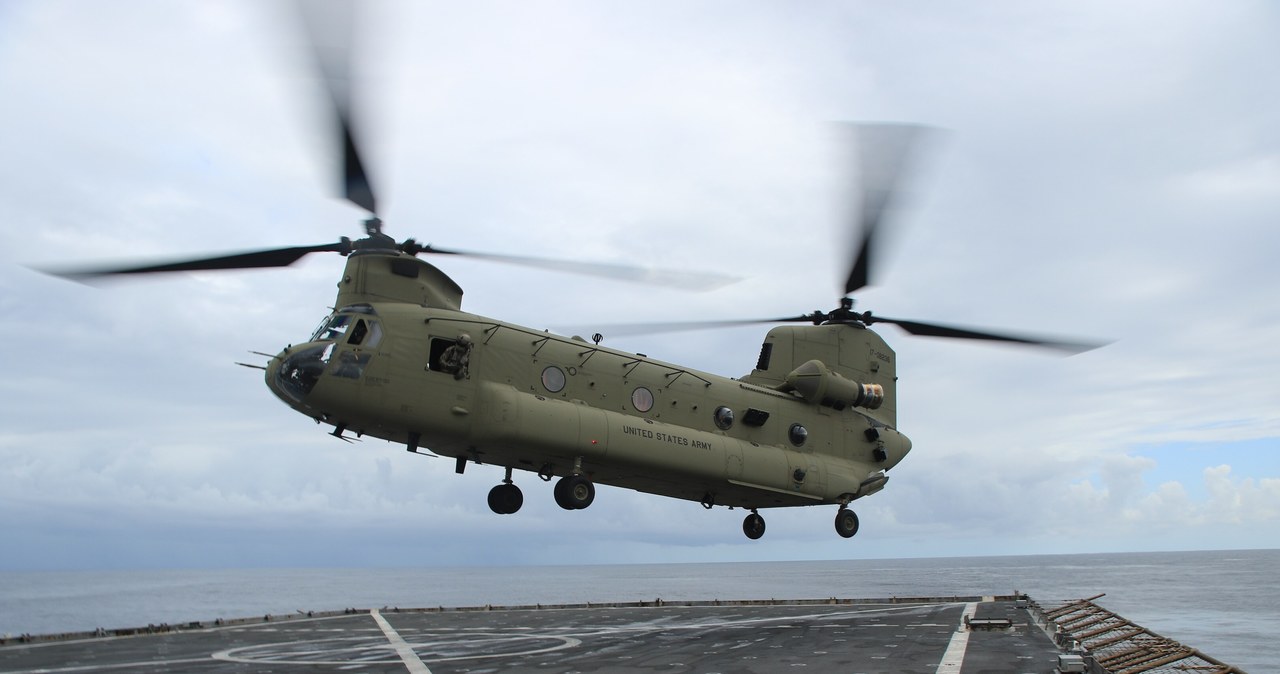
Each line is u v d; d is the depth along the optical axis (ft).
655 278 75.46
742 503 90.33
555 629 78.18
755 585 501.15
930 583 479.82
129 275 65.05
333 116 59.36
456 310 75.41
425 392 69.56
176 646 66.03
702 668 52.80
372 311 70.18
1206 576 548.31
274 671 52.54
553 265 74.54
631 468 77.66
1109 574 620.49
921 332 94.17
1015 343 87.35
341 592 466.70
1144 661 58.95
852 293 92.27
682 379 83.05
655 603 110.42
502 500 79.56
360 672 52.01
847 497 91.76
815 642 65.77
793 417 89.66
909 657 56.95
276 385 68.85
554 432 72.49
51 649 64.23
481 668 53.52
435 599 349.41
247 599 392.06
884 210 81.56
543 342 76.07
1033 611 92.43
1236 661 148.36
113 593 520.01
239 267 69.82
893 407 99.25
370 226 73.67
